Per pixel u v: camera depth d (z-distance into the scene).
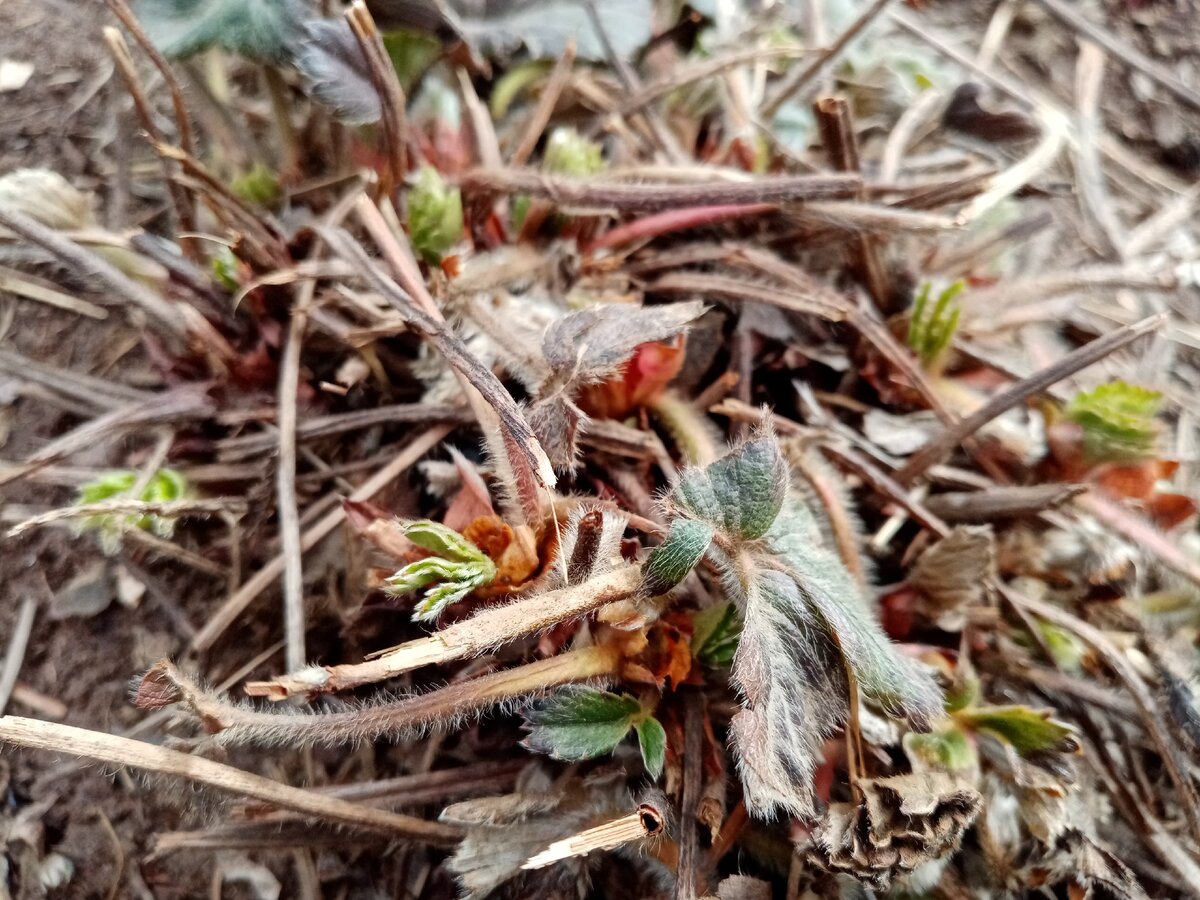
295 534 0.13
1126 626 0.14
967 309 0.16
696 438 0.14
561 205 0.14
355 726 0.10
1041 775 0.12
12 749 0.16
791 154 0.17
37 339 0.18
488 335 0.14
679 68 0.18
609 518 0.11
